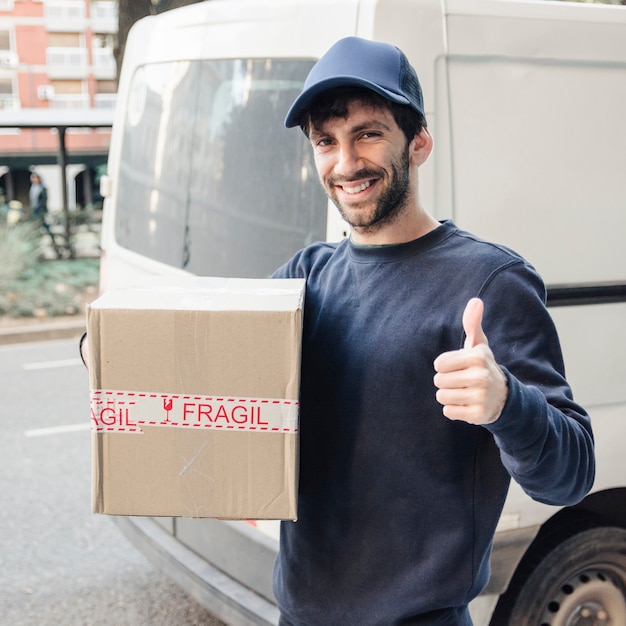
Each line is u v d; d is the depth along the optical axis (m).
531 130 2.58
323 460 1.67
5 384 7.38
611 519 2.82
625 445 2.74
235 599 2.75
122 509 1.59
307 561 1.70
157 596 3.90
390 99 1.55
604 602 2.84
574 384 2.67
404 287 1.63
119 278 3.75
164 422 1.57
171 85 3.38
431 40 2.43
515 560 2.61
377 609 1.62
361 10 2.45
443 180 2.45
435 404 1.58
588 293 2.67
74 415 6.47
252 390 1.54
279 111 2.79
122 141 3.82
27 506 4.82
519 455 1.42
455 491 1.59
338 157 1.63
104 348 1.56
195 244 3.18
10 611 3.76
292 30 2.73
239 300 1.60
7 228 11.37
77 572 4.11
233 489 1.57
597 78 2.69
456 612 1.65
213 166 3.09
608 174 2.71
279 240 2.80
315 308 1.74
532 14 2.59
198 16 3.24
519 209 2.57
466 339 1.40
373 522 1.62
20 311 9.98
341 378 1.65
